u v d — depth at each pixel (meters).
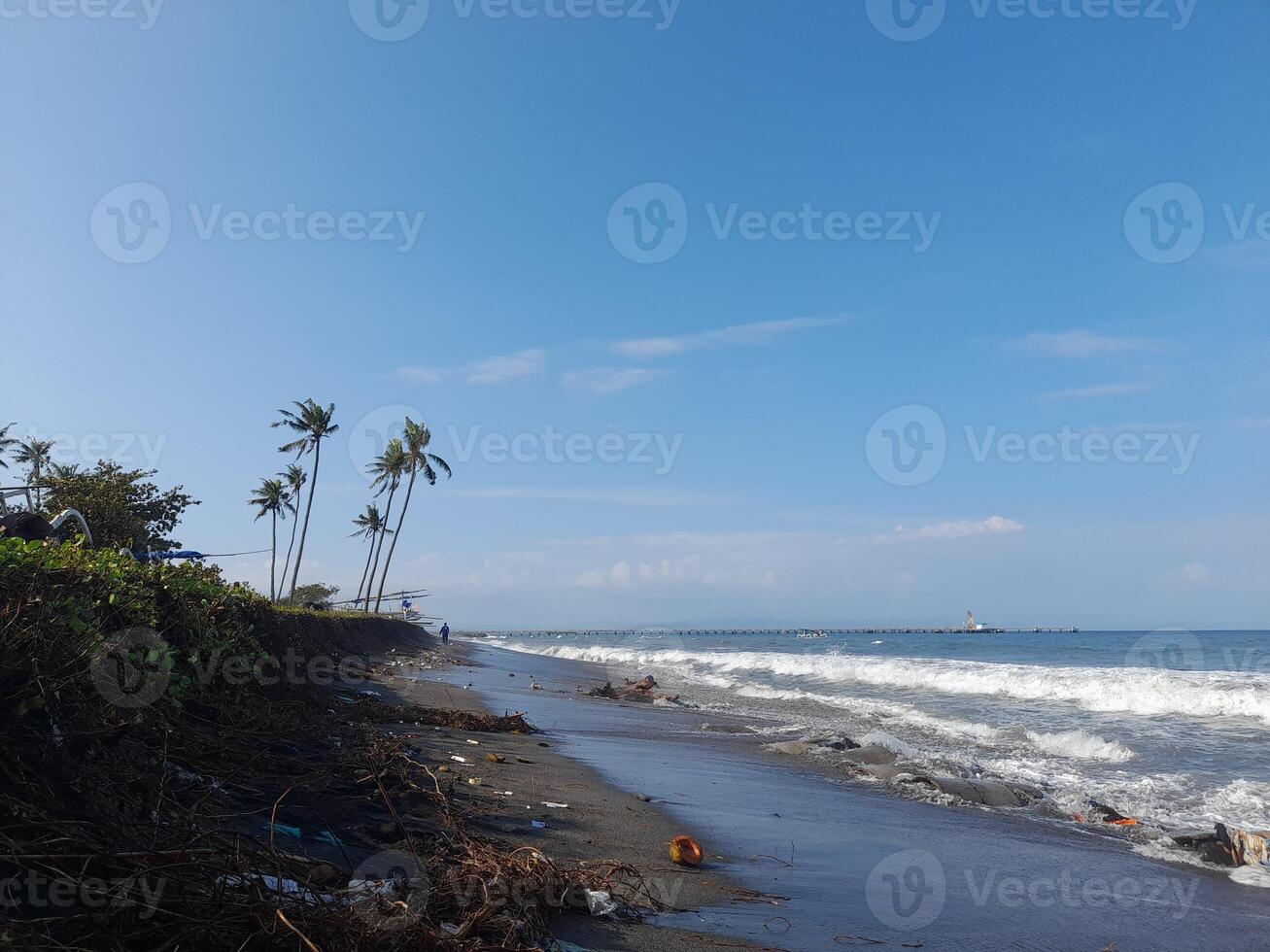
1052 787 10.92
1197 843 7.86
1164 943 5.41
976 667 30.84
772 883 6.30
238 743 7.12
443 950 3.84
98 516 24.77
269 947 3.52
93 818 4.11
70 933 3.22
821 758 12.55
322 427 53.50
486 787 8.48
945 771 11.54
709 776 10.91
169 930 3.45
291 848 5.09
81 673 4.66
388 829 5.75
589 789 9.23
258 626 11.81
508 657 53.22
